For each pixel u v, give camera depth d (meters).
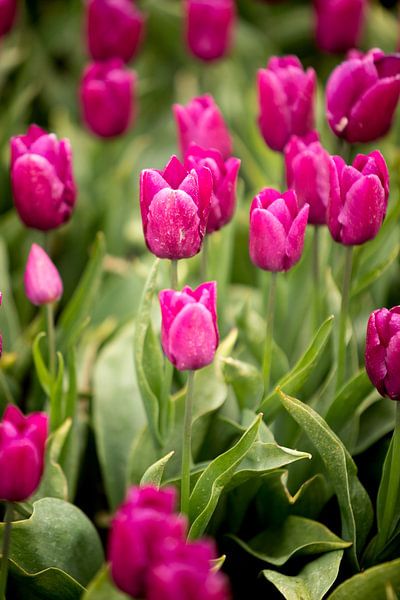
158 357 1.25
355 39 1.59
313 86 1.29
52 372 1.28
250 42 1.85
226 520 1.28
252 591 1.28
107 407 1.33
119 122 1.48
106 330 1.41
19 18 1.89
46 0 1.99
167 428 1.26
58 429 1.25
